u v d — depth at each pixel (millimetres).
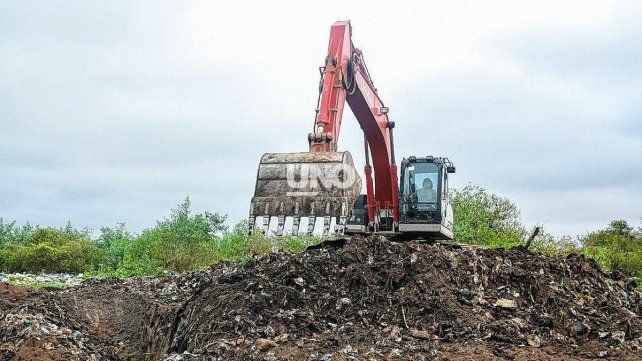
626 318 9844
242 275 10984
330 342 8859
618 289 11391
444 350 8625
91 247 22938
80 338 11578
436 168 12898
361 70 12906
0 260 21906
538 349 8828
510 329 9258
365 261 10891
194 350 8969
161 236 21344
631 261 20688
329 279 10562
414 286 10031
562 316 9766
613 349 8828
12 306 12719
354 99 12539
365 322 9508
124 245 22797
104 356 11133
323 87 11445
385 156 13305
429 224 12641
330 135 11250
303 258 11227
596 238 24578
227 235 22281
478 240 19203
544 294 10320
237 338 9062
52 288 15320
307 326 9383
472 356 8367
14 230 25453
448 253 11016
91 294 14547
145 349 11758
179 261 20547
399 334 9172
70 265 21969
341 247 11789
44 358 10008
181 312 10703
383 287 10203
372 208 13250
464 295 10031
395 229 13164
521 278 10656
